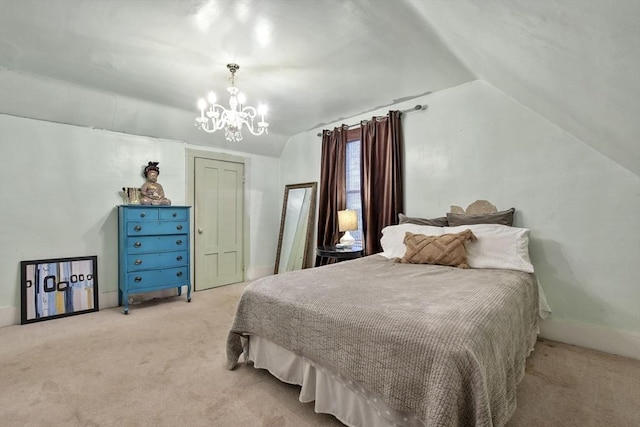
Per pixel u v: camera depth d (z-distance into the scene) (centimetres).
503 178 269
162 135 376
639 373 192
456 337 111
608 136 181
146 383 182
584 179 231
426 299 149
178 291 381
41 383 182
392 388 117
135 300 351
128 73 267
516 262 227
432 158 313
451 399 100
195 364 205
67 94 291
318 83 290
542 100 210
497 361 118
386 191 336
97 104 312
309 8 183
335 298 158
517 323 156
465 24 163
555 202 244
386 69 262
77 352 222
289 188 477
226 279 436
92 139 331
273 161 493
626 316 217
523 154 258
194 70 263
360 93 313
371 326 129
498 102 271
